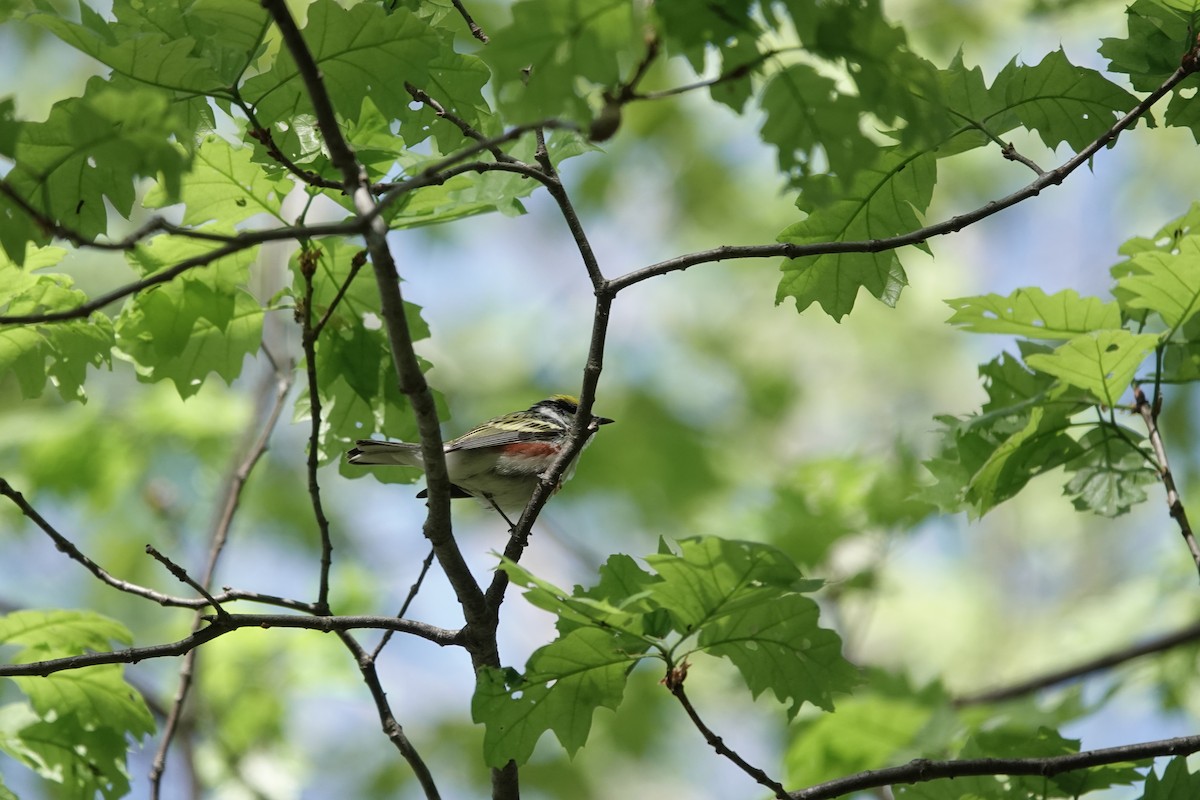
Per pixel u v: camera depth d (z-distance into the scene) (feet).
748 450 76.64
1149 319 27.94
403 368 19.48
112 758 28.86
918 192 24.80
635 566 21.15
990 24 64.59
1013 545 79.77
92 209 20.74
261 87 22.09
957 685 69.46
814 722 36.29
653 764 63.98
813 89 16.67
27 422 58.03
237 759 43.88
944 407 80.33
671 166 77.36
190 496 56.95
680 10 15.99
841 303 25.80
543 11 15.78
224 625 22.21
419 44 21.90
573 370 75.97
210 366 27.73
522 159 26.76
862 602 46.44
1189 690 44.83
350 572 50.52
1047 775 22.81
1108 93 23.94
